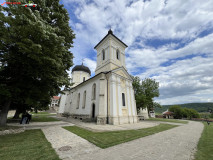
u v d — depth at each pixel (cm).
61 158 458
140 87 3155
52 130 1054
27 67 877
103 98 1781
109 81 1959
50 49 809
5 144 607
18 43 660
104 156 490
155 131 1140
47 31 720
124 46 2741
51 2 1119
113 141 720
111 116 1686
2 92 782
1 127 961
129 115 1953
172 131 1191
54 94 1344
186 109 6544
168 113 6556
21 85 932
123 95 2055
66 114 3177
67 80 1259
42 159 440
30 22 654
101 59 2527
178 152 555
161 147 629
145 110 3853
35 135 830
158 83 3139
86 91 2450
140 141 750
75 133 943
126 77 2303
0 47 724
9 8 707
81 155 496
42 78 1020
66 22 1191
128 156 496
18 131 924
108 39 2405
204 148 622
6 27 730
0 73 938
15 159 435
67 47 1252
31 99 955
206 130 1319
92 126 1372
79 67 3738
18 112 1848
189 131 1212
